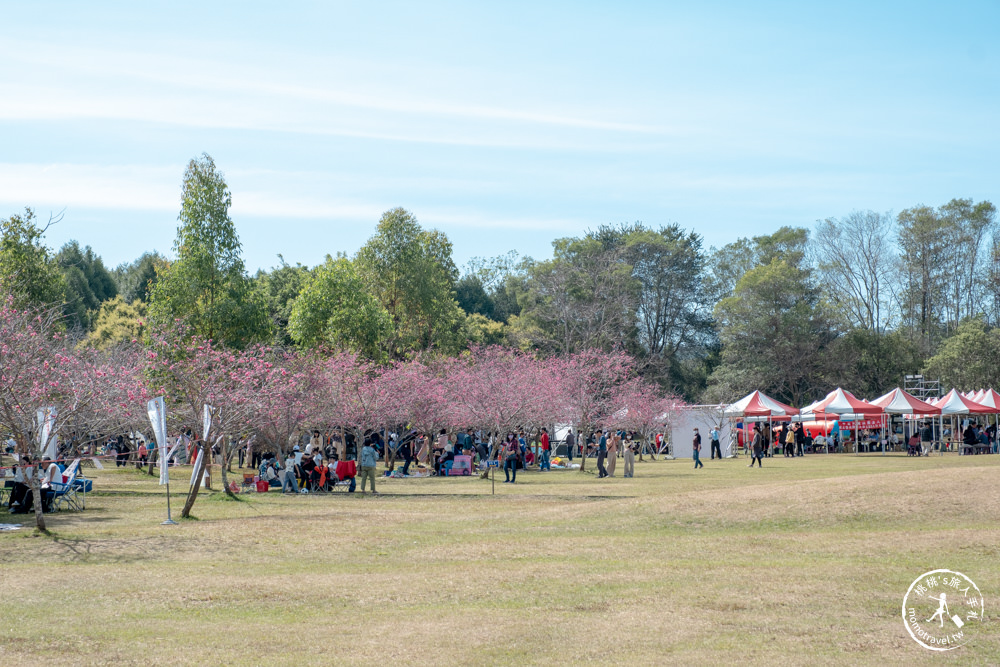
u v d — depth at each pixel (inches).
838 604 432.1
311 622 418.3
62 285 1633.9
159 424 831.7
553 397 1766.7
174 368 1205.1
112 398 1147.9
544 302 3223.4
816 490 800.9
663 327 3444.9
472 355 2217.0
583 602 451.8
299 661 350.9
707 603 441.7
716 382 3287.4
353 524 786.8
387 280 2301.9
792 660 342.6
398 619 421.7
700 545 632.4
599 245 3314.5
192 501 854.5
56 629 407.5
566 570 543.2
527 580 513.0
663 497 853.2
